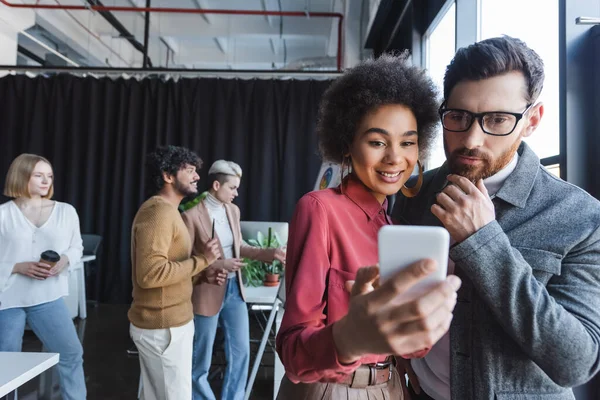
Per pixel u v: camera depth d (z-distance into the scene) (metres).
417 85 0.86
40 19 5.60
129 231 5.48
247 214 5.47
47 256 2.14
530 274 0.79
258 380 3.34
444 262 0.46
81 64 6.66
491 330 0.88
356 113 0.84
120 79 5.59
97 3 5.71
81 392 2.28
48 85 5.63
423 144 0.94
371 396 0.82
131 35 6.41
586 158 1.43
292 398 0.85
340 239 0.79
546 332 0.75
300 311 0.71
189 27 6.32
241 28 6.32
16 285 2.12
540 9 1.72
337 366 0.56
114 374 3.36
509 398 0.86
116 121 5.58
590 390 1.39
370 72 0.84
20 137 5.62
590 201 0.88
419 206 1.17
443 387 1.03
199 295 2.51
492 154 0.88
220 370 3.36
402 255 0.47
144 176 5.49
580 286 0.82
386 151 0.82
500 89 0.85
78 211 5.55
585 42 1.42
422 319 0.43
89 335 4.27
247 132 5.52
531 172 0.94
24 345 3.90
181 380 1.98
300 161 5.43
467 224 0.80
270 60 7.72
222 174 2.71
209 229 2.63
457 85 0.89
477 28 2.49
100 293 5.50
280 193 5.44
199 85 5.51
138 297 1.97
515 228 0.89
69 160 5.54
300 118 5.45
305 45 7.43
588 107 1.43
